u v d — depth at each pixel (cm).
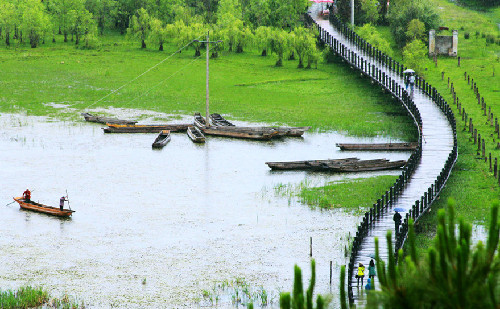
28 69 10956
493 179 5588
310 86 10138
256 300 3494
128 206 5141
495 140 6838
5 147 7000
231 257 4112
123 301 3519
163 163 6481
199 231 4578
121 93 9800
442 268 1123
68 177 5953
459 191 5275
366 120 8269
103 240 4412
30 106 8962
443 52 10919
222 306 3434
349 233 4428
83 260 4075
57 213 4891
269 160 6638
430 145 6438
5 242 4350
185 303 3484
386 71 9831
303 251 4175
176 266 3984
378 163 6200
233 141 7488
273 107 9088
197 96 9706
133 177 5975
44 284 3738
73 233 4538
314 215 4859
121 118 8538
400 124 8025
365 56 10725
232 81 10481
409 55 10050
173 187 5669
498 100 8488
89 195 5434
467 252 1113
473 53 11062
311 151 6994
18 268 3950
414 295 1119
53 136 7525
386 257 3669
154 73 10888
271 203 5184
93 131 7856
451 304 1093
